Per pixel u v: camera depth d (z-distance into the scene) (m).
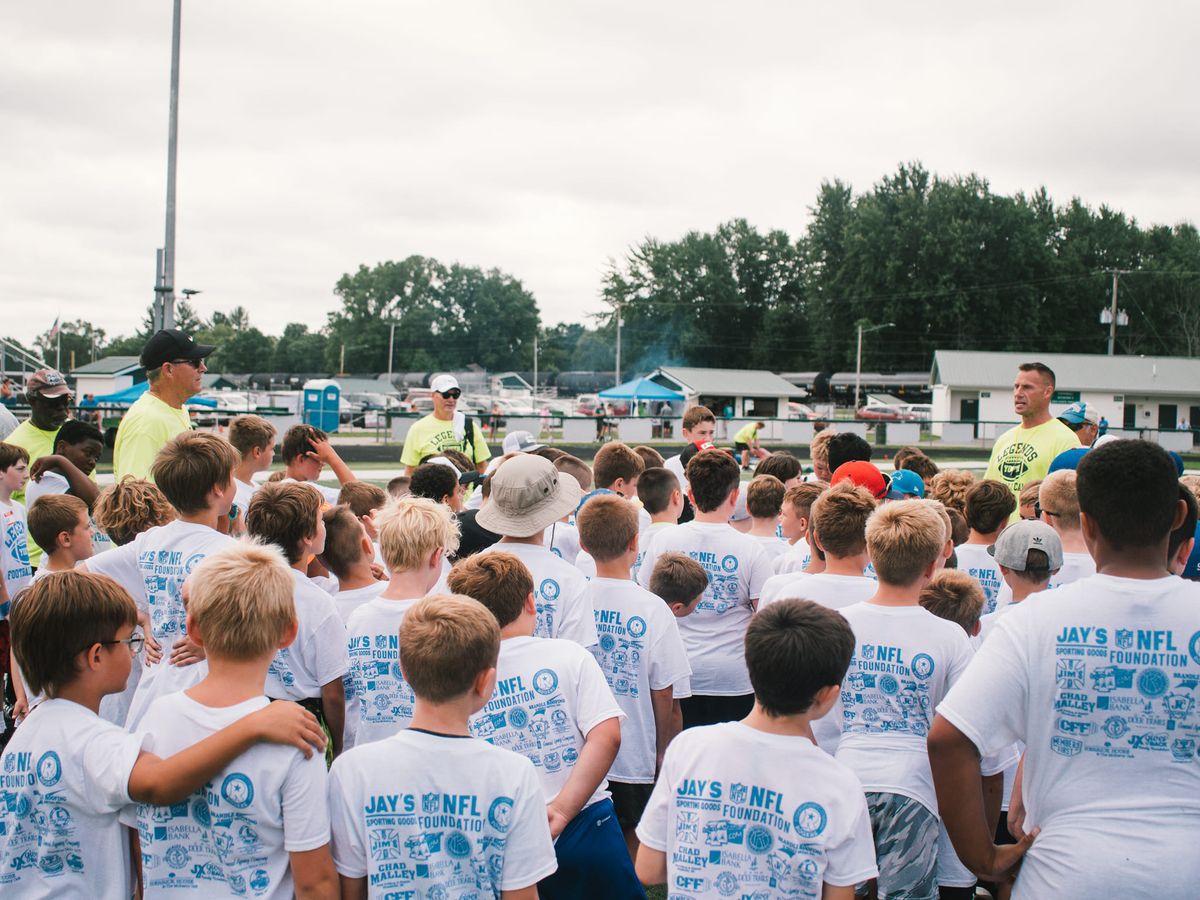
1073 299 88.88
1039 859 2.40
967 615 3.99
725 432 49.91
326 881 2.58
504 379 109.50
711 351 105.94
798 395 66.31
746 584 5.11
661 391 53.62
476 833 2.56
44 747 2.71
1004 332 85.81
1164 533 2.37
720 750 2.68
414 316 137.62
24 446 7.52
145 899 2.63
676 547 5.21
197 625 2.70
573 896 3.31
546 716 3.28
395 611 3.62
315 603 3.75
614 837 3.40
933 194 86.12
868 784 3.38
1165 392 60.31
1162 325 93.44
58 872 2.70
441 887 2.55
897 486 6.23
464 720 2.70
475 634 2.63
